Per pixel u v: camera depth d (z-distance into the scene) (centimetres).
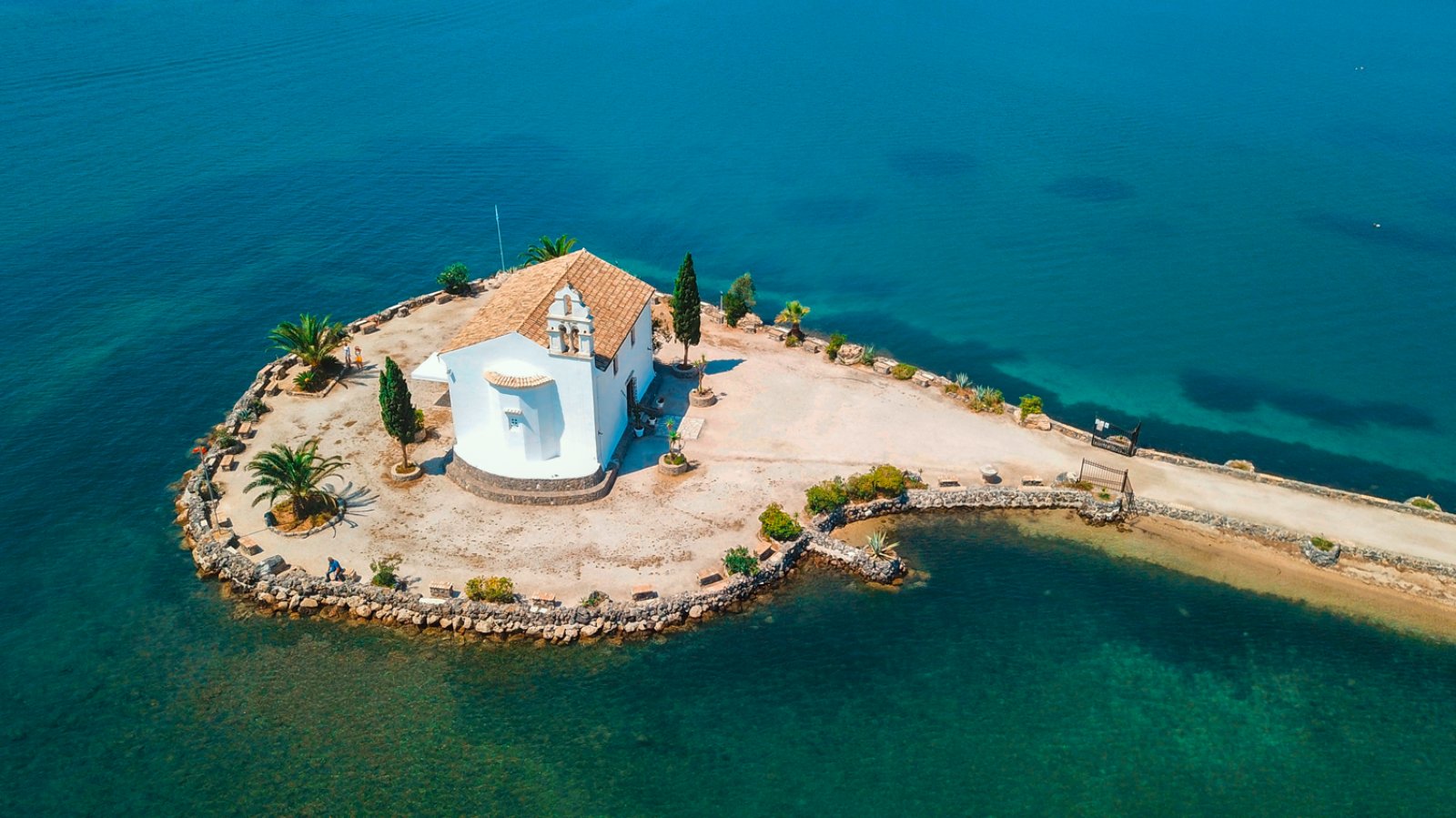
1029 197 12794
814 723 5238
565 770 4950
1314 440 8025
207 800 4759
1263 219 12150
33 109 14275
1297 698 5462
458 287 9431
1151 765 5072
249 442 7144
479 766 4953
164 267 10138
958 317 9888
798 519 6519
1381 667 5669
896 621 5906
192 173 12519
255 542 6194
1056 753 5116
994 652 5703
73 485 6944
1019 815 4788
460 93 16400
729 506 6625
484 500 6644
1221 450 7850
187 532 6469
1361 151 14462
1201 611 6034
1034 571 6316
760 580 6069
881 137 14875
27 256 10138
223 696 5319
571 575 5969
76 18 19450
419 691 5356
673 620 5781
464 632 5694
